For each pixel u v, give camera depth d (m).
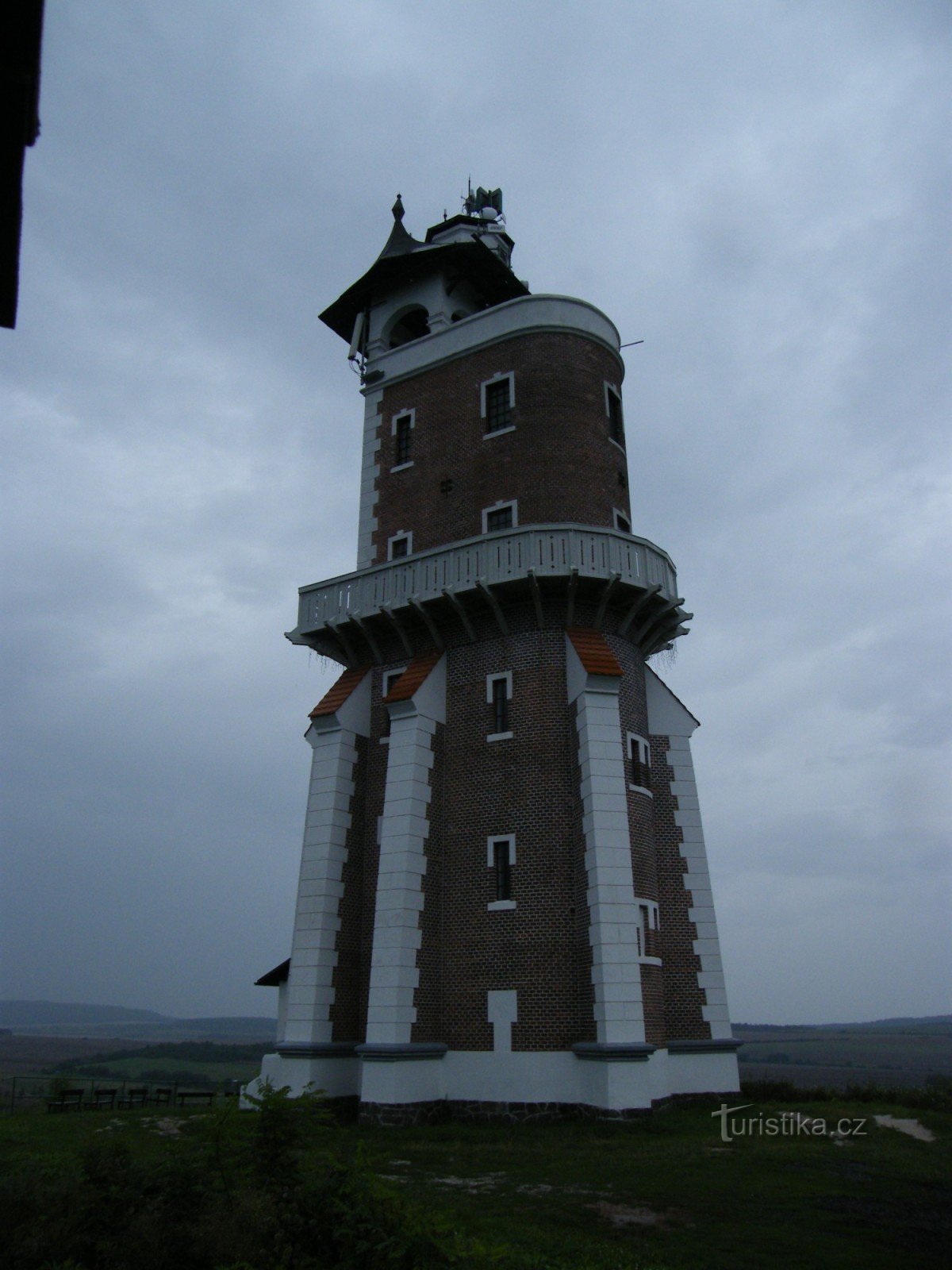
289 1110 8.71
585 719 21.50
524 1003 20.61
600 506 25.81
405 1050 20.12
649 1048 18.78
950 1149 15.97
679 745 24.97
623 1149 15.95
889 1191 12.84
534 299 27.38
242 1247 7.16
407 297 30.83
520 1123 19.66
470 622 24.20
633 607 23.83
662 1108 20.25
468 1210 11.74
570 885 21.19
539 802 21.97
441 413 28.09
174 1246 7.38
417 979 21.28
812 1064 76.69
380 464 28.89
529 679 23.05
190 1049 135.12
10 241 5.04
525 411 26.36
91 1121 20.97
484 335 27.89
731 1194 12.62
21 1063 99.25
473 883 22.22
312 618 26.61
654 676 25.73
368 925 23.77
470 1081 20.64
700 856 23.91
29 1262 7.20
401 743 23.11
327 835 23.59
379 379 29.98
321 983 22.31
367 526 28.38
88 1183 8.09
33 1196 7.92
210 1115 8.81
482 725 23.41
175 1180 8.12
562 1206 11.98
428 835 22.69
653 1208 11.92
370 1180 7.84
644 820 23.14
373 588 25.61
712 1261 9.67
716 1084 21.77
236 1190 8.06
